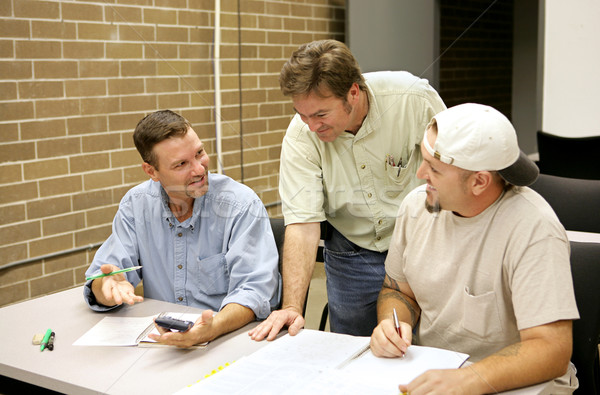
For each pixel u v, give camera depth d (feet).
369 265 5.02
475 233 3.89
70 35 4.88
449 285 4.04
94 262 5.19
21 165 4.97
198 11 4.50
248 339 4.24
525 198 3.80
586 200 6.30
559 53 5.33
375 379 3.36
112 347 4.15
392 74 4.47
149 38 4.77
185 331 4.03
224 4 4.48
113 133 5.17
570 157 6.13
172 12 4.60
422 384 3.24
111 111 5.09
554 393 3.77
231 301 4.55
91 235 5.43
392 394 3.19
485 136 3.53
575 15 5.39
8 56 4.77
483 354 3.96
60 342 4.25
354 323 4.85
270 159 4.89
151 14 4.71
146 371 3.77
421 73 4.31
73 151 5.13
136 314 4.74
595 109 5.75
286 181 4.99
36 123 4.96
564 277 3.58
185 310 4.81
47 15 4.82
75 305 4.99
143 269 5.30
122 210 5.29
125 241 5.23
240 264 4.84
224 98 4.75
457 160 3.59
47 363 3.93
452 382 3.24
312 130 4.56
